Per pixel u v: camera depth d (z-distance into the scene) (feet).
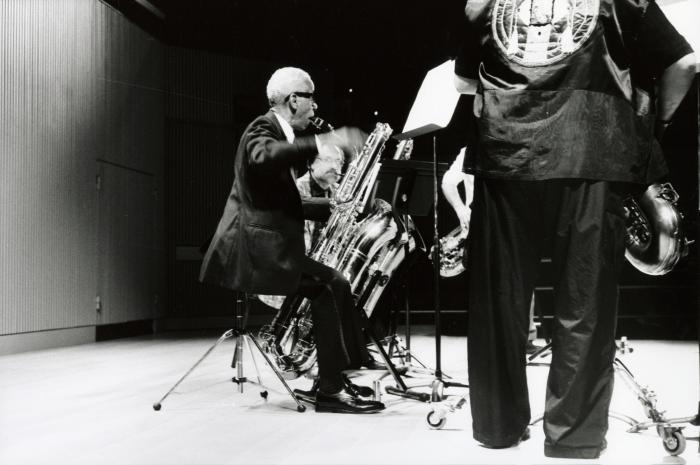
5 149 20.01
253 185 9.58
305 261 9.91
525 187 6.70
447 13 26.89
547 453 6.55
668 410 9.48
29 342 20.86
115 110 25.85
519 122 6.60
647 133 6.68
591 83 6.47
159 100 29.14
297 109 10.21
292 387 12.66
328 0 27.66
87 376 14.47
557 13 6.59
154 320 28.86
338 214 11.62
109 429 8.83
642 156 6.61
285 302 11.43
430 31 28.27
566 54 6.51
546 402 6.63
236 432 8.55
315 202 11.53
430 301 25.95
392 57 30.48
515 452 7.12
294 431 8.56
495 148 6.68
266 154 9.25
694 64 6.37
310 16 28.94
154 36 29.84
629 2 6.31
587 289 6.43
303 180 12.73
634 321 22.03
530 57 6.64
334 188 11.70
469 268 7.23
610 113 6.45
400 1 26.89
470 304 7.16
